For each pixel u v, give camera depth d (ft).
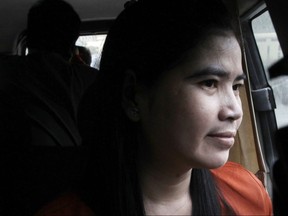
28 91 5.95
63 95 6.00
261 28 8.26
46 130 5.91
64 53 6.62
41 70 6.07
